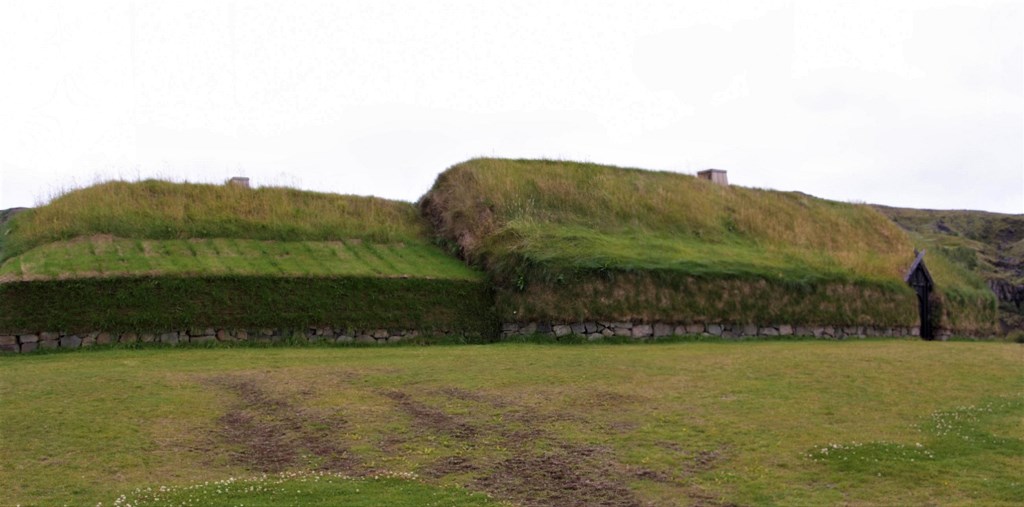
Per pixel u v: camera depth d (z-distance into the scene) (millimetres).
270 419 16656
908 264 41562
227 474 13391
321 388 19312
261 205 35688
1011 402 19047
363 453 14648
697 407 18203
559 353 25812
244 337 26766
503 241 33281
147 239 30766
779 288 34031
